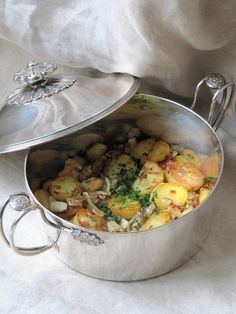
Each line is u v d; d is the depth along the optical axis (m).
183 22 0.39
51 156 0.46
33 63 0.43
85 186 0.45
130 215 0.42
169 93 0.52
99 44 0.45
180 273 0.41
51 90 0.42
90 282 0.41
